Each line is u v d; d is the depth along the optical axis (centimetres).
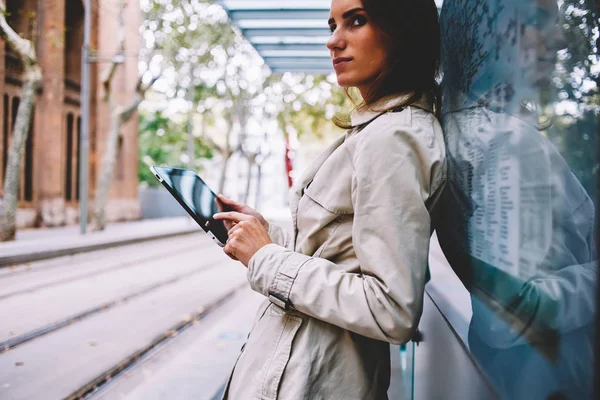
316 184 104
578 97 53
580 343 51
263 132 2839
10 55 1512
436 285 159
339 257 101
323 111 2564
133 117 2342
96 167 2033
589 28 51
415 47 107
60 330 507
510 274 73
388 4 106
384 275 85
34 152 1688
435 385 143
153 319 559
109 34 1906
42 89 1681
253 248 104
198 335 508
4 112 1545
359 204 91
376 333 87
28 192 1694
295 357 99
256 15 545
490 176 83
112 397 347
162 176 128
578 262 52
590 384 48
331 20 115
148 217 2881
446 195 118
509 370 72
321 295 92
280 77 2542
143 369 404
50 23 1672
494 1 82
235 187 5334
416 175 91
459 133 107
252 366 104
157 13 1614
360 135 99
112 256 1136
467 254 100
